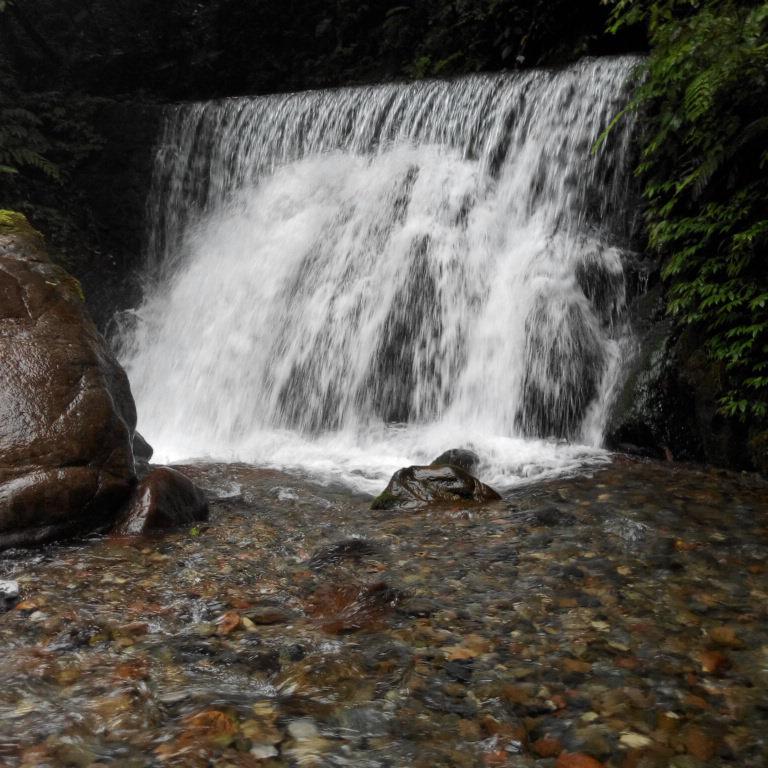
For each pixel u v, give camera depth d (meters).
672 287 6.11
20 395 4.10
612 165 7.21
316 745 2.08
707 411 5.70
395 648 2.70
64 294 4.71
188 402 8.77
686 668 2.55
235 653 2.67
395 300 7.63
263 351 8.45
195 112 11.20
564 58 9.86
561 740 2.13
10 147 11.14
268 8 14.04
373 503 4.73
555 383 6.67
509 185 8.02
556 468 5.58
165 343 9.73
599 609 3.04
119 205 11.60
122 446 4.30
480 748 2.09
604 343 6.74
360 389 7.54
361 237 8.37
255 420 8.11
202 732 2.12
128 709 2.25
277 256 9.02
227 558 3.72
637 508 4.48
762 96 5.41
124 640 2.78
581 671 2.53
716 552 3.70
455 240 7.68
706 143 5.65
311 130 10.04
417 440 6.76
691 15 6.53
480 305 7.29
